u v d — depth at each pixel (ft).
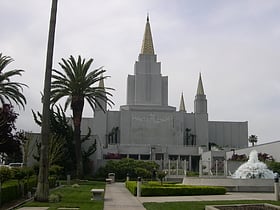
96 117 392.06
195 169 369.30
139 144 377.09
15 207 67.05
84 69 171.53
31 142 179.22
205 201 79.97
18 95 146.41
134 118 392.06
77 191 109.19
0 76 142.72
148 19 428.97
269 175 146.92
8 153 129.80
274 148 226.99
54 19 80.64
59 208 64.85
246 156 259.39
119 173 209.97
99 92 176.35
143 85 408.46
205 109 413.39
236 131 430.20
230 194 105.91
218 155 317.01
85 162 209.67
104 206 69.56
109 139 391.45
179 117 400.26
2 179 84.23
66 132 188.85
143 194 95.76
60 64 169.68
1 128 119.96
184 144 402.93
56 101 169.27
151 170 213.87
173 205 70.64
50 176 131.23
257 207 60.34
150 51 417.28
